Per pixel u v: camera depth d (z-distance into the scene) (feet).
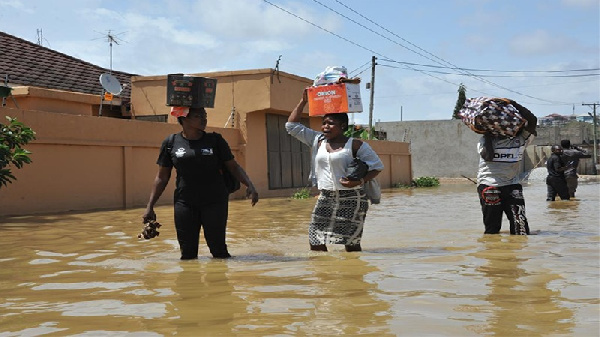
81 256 19.24
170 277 14.79
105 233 26.86
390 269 15.24
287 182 69.41
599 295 11.76
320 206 19.86
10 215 39.14
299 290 12.64
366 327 9.58
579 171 167.22
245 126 62.69
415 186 98.02
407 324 9.71
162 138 52.80
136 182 50.39
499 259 16.93
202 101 18.92
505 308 10.75
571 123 184.85
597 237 22.53
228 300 11.81
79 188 45.01
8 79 58.29
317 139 20.10
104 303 11.82
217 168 18.93
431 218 33.50
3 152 33.91
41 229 28.86
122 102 67.41
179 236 18.61
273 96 62.69
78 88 66.08
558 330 9.25
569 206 40.68
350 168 18.75
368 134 106.11
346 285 13.10
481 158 24.80
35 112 41.50
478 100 24.54
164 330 9.66
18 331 9.80
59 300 12.19
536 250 18.92
